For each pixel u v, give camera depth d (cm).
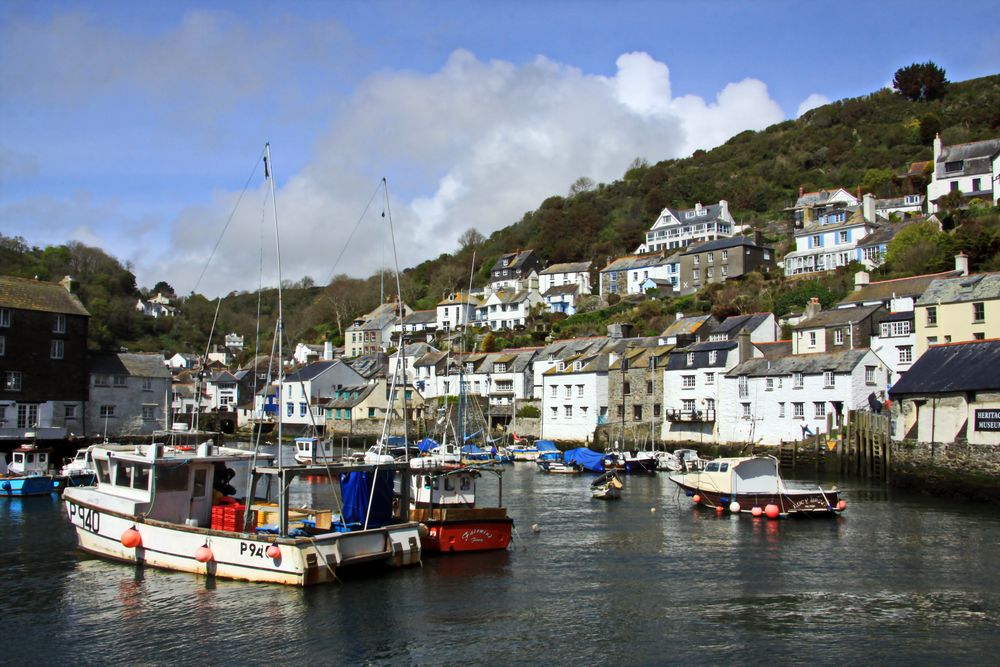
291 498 4378
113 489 2806
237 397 11012
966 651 1902
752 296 9106
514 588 2455
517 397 8850
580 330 10088
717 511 4012
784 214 13388
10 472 4838
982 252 7294
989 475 4272
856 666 1814
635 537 3312
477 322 12762
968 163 9500
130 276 15375
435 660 1852
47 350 6612
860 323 6353
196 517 2741
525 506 4275
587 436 7744
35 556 2866
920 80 15575
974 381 4531
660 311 9988
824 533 3369
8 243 13412
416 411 9012
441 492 3044
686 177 15750
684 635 2030
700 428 6831
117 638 1988
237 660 1852
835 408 5881
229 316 16662
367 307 15325
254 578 2400
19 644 1958
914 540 3188
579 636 2020
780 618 2167
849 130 15500
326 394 9962
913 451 4753
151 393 7344
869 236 9275
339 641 1966
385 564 2658
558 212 16075
